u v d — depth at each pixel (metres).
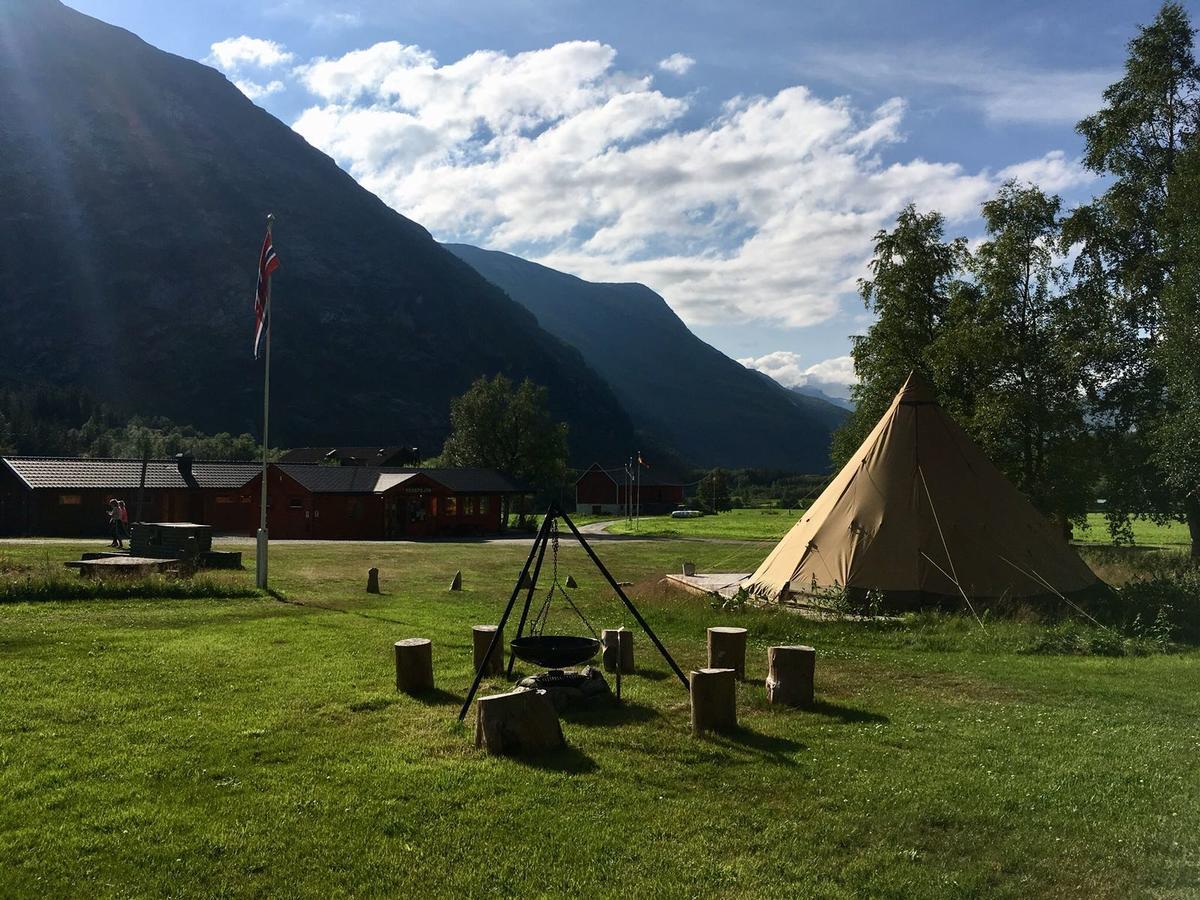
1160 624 14.20
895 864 5.34
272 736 7.67
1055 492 27.64
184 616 15.11
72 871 5.11
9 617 14.34
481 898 4.87
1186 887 5.07
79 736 7.56
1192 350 22.77
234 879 5.06
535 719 7.32
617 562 34.78
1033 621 14.32
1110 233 27.53
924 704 9.30
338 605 17.66
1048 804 6.32
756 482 156.12
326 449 103.31
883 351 33.00
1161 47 26.75
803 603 16.05
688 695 9.45
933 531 16.11
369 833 5.68
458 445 74.56
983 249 29.72
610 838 5.64
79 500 46.47
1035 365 28.72
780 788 6.58
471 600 19.44
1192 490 25.02
